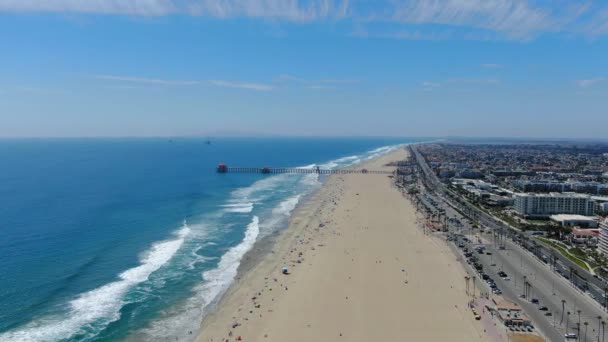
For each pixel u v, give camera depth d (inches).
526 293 4965.6
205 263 6013.8
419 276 5497.1
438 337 3973.9
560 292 5009.8
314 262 6067.9
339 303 4712.1
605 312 4507.9
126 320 4311.0
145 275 5482.3
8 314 4325.8
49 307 4505.4
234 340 3956.7
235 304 4724.4
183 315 4456.2
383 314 4443.9
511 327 4158.5
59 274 5393.7
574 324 4242.1
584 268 5836.6
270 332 4094.5
